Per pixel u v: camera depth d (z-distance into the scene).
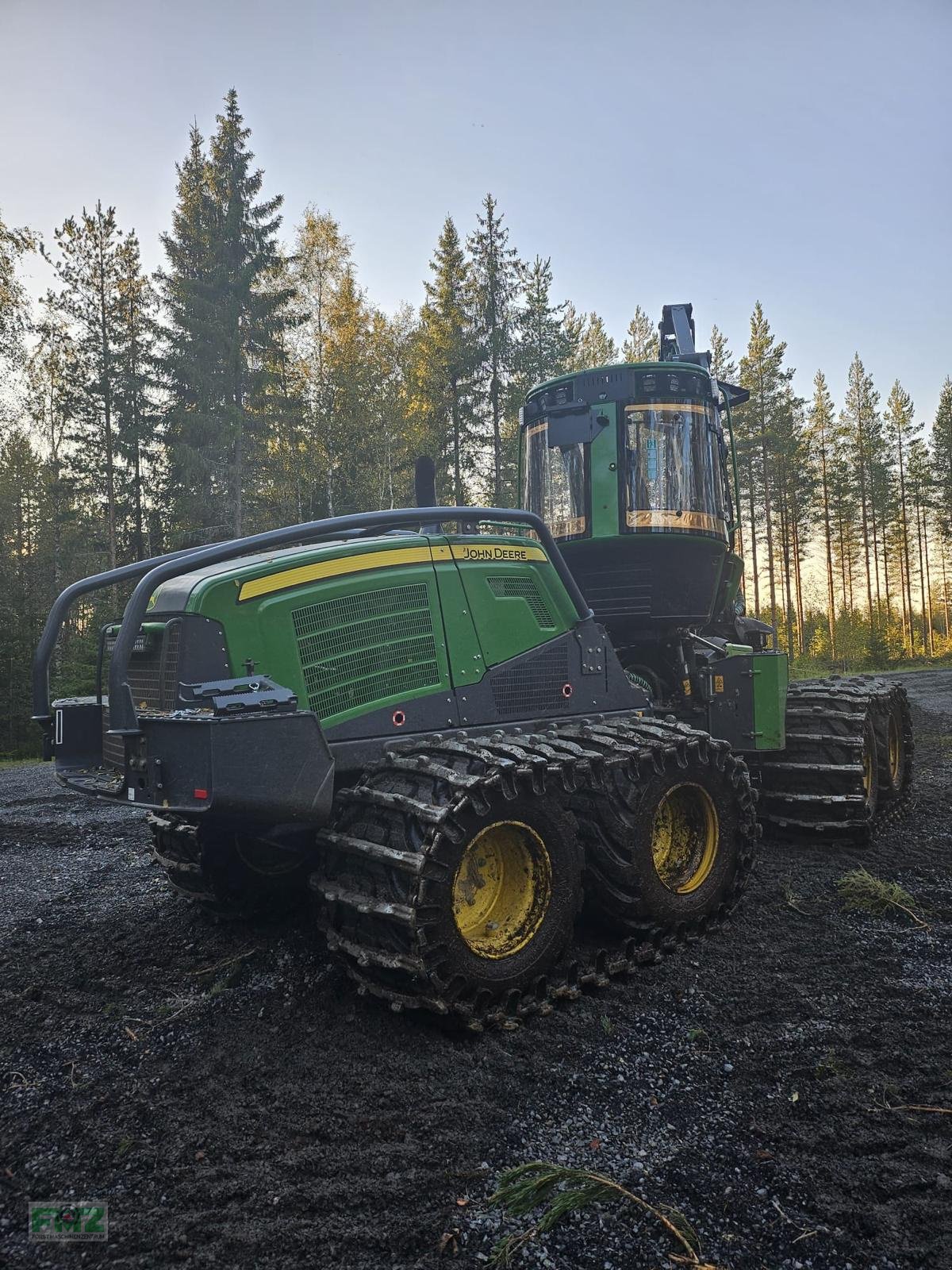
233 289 23.77
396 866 2.94
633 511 5.23
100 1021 3.12
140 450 26.69
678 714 5.41
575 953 3.59
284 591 3.37
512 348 26.88
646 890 3.61
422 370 27.30
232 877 4.09
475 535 3.91
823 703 5.56
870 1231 1.99
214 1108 2.52
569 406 5.37
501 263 26.97
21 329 21.36
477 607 3.82
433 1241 1.97
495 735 3.58
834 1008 3.18
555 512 5.54
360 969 3.13
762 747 5.06
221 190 24.88
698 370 5.43
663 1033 3.00
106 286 25.19
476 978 2.99
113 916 4.31
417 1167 2.24
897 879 4.74
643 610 5.31
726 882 3.99
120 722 3.01
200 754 2.84
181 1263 1.89
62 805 7.59
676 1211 2.06
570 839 3.36
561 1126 2.43
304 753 3.02
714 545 5.37
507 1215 2.05
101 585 4.00
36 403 25.58
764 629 6.75
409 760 3.21
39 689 3.87
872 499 47.94
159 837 4.37
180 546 22.83
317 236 28.91
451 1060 2.80
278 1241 1.96
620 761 3.56
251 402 23.81
